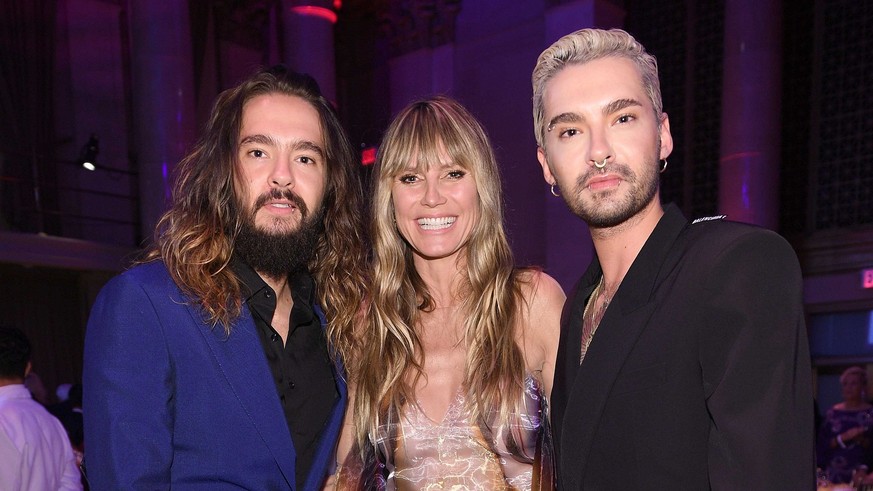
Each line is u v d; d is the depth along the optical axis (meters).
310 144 1.74
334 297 1.97
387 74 11.71
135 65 8.42
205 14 10.47
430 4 10.77
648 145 1.45
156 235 1.79
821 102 8.34
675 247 1.41
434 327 2.09
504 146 9.89
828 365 8.05
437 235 2.01
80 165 8.80
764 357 1.19
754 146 7.80
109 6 9.87
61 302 9.12
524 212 9.53
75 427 4.57
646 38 9.51
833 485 3.26
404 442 1.94
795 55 8.55
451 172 2.00
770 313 1.21
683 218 1.47
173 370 1.55
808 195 8.38
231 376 1.58
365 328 2.05
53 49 9.24
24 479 2.92
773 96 7.86
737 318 1.23
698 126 9.07
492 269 2.03
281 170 1.69
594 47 1.50
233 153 1.72
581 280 1.66
